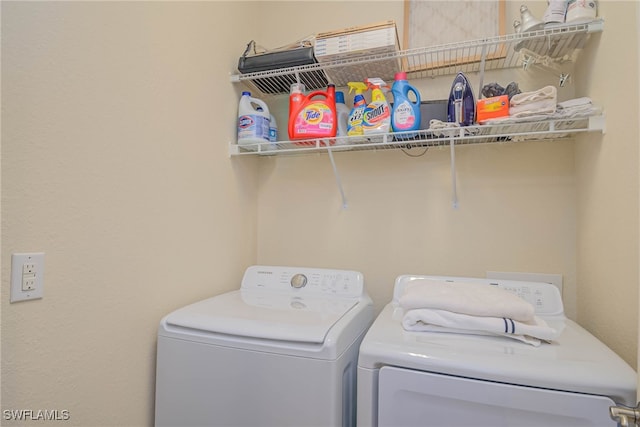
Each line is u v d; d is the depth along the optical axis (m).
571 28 1.23
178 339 1.14
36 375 0.84
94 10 0.99
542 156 1.54
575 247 1.48
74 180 0.93
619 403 0.76
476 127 1.33
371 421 0.93
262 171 1.97
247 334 1.06
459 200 1.65
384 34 1.44
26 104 0.82
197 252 1.45
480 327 1.00
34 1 0.84
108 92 1.04
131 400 1.11
